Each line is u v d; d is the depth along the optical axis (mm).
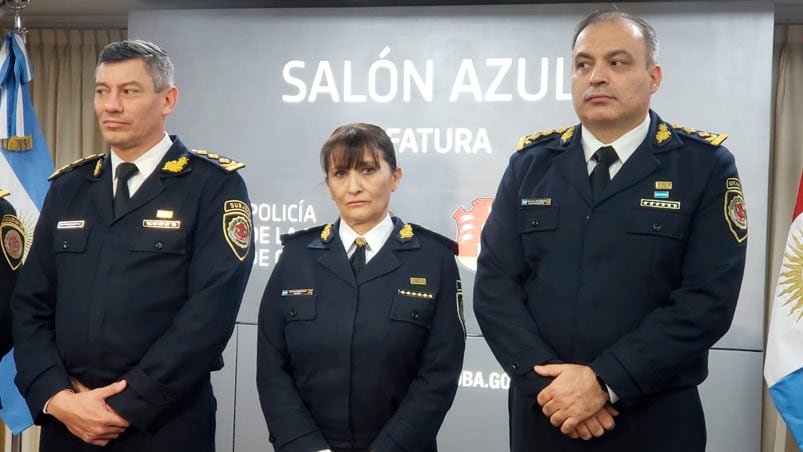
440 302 2088
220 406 3568
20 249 2391
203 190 2148
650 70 1968
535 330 1938
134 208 2102
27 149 3457
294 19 3582
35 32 4184
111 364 2035
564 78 3408
